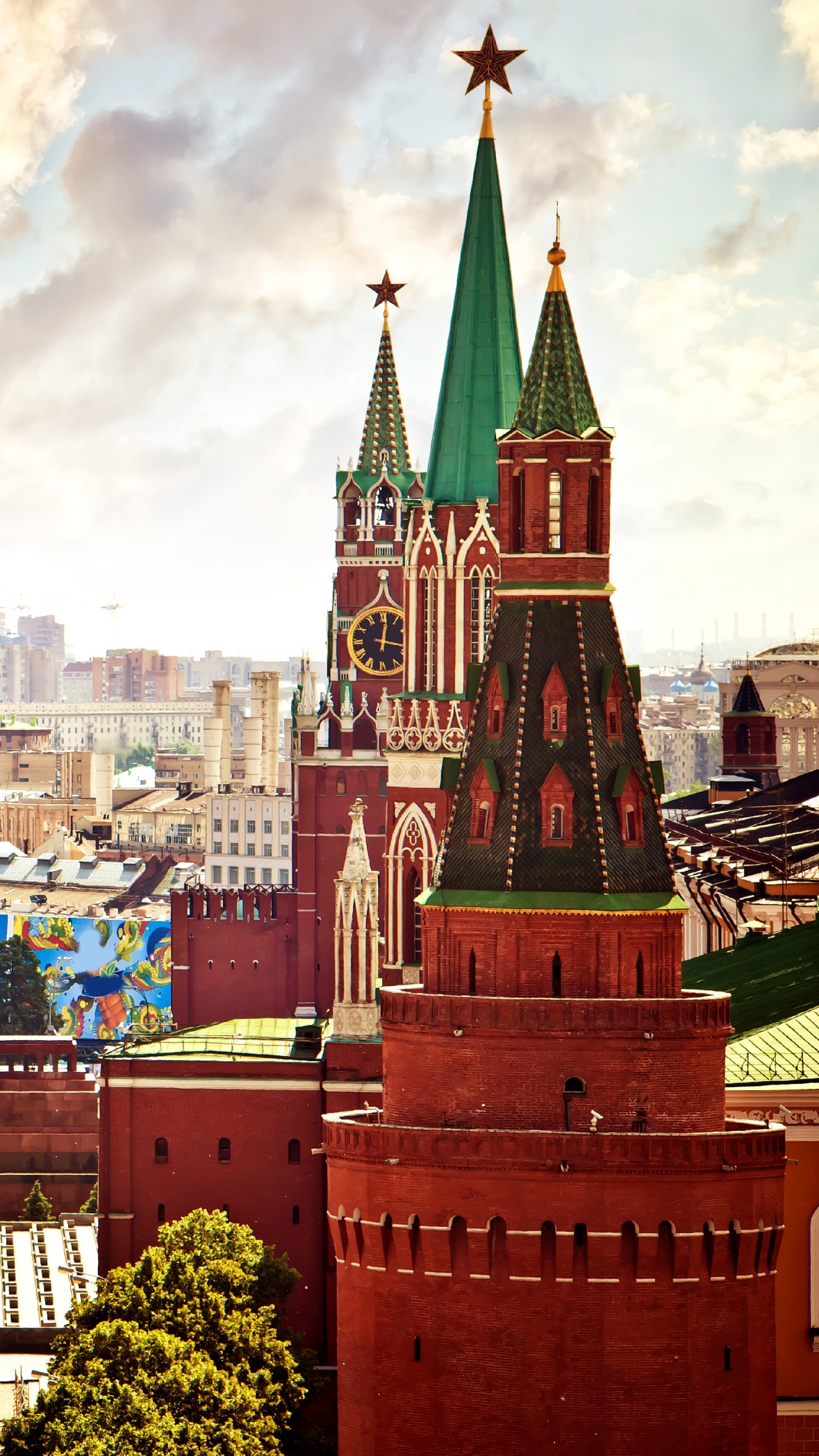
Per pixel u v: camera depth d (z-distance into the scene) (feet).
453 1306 326.24
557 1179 320.70
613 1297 321.73
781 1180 328.49
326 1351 508.12
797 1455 358.43
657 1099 325.62
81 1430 353.10
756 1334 327.88
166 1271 416.67
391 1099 337.93
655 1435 321.52
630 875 332.60
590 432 344.90
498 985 331.36
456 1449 325.42
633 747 340.80
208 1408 367.45
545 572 345.10
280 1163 513.04
